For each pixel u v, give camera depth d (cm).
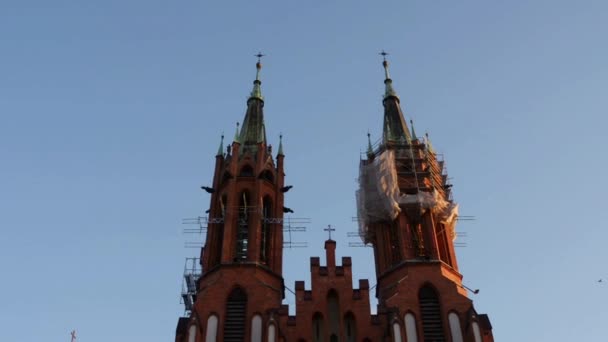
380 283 5972
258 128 7331
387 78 8062
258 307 5516
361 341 5294
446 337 5338
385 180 6488
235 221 6222
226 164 6762
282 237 6316
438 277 5712
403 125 7394
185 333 5331
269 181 6700
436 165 7031
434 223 6294
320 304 5491
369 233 6519
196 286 6394
